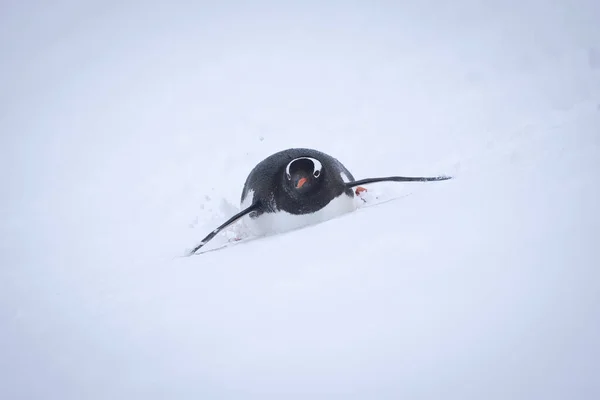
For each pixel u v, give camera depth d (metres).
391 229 19.27
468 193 20.23
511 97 41.66
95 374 14.73
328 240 20.27
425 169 31.67
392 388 11.92
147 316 17.52
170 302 18.22
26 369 15.98
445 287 14.50
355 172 37.03
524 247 15.06
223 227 26.50
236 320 15.68
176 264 23.81
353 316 14.45
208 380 13.37
